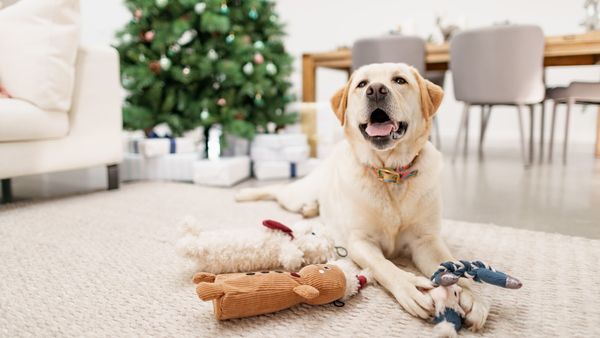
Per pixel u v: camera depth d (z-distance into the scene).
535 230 1.64
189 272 1.20
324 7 6.46
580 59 3.54
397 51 3.41
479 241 1.48
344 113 1.38
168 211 1.92
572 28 5.06
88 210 1.94
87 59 2.22
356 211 1.27
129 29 2.83
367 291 1.08
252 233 1.21
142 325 0.91
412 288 0.96
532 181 2.69
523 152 3.22
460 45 3.29
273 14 3.26
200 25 2.89
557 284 1.10
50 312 0.97
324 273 0.99
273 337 0.85
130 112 2.78
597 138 3.82
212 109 2.92
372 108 1.19
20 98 2.00
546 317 0.92
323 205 1.67
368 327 0.89
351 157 1.35
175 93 2.96
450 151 4.40
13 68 1.99
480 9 5.50
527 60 3.06
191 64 2.86
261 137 2.91
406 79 1.25
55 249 1.40
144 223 1.72
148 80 2.71
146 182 2.76
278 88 3.24
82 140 2.23
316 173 1.88
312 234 1.25
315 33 6.59
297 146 2.94
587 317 0.92
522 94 3.14
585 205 2.03
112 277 1.17
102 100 2.31
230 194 2.34
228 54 2.99
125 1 2.89
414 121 1.25
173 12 2.83
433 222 1.25
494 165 3.40
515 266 1.23
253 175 3.02
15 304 1.01
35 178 2.93
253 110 3.16
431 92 1.32
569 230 1.63
